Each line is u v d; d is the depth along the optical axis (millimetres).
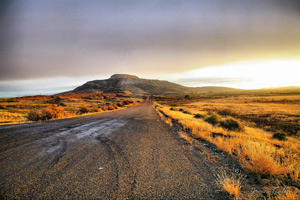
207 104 58500
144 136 6000
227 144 4352
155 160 3350
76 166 2916
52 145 4340
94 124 8914
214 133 6910
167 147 4449
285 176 2684
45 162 3076
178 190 2152
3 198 1828
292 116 22531
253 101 65000
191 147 4488
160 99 131625
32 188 2092
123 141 5117
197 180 2469
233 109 36094
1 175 2443
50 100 55719
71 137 5438
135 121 11078
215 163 3248
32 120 10695
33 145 4258
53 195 1939
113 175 2568
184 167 2992
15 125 7777
